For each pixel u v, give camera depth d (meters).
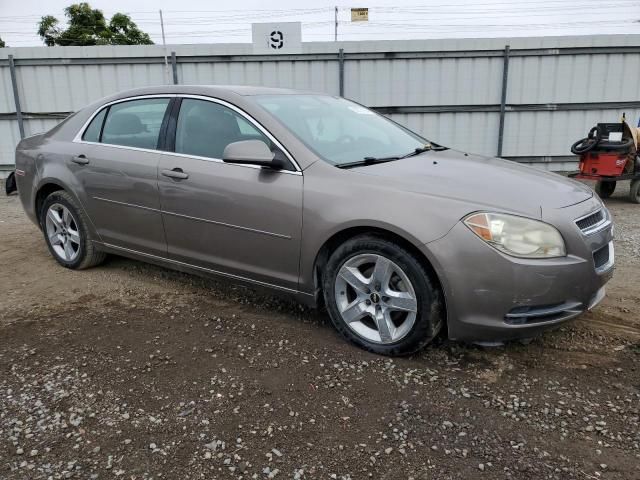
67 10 33.62
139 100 4.17
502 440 2.43
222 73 11.06
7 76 11.22
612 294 4.21
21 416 2.59
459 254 2.82
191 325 3.62
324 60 10.97
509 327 2.84
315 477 2.19
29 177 4.81
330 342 3.36
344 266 3.20
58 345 3.34
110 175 4.16
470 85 10.99
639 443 2.40
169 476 2.20
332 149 3.52
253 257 3.52
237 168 3.53
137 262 4.97
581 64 10.74
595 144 8.08
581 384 2.89
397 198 3.01
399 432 2.48
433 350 3.23
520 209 2.87
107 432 2.48
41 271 4.77
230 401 2.72
